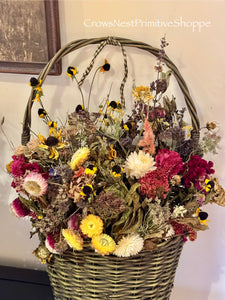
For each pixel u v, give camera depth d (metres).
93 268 0.88
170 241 0.90
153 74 1.07
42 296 1.21
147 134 0.83
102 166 0.87
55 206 0.84
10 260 1.33
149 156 0.83
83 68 1.09
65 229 0.84
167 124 0.92
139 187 0.84
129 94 1.10
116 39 0.96
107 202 0.80
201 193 0.89
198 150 0.98
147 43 1.04
